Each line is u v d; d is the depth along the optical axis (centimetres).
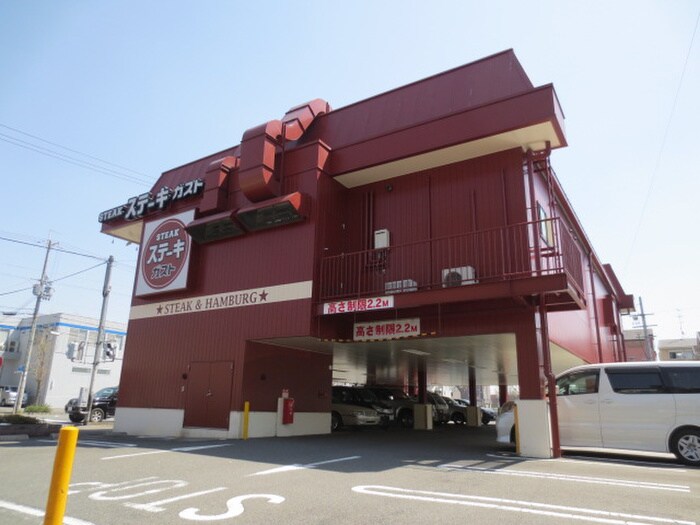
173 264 1589
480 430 2133
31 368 3819
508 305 1149
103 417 2300
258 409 1383
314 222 1329
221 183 1527
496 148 1241
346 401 1908
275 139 1428
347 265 1384
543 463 916
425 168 1352
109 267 2166
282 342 1422
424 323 1245
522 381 1088
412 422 2152
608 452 1129
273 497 596
